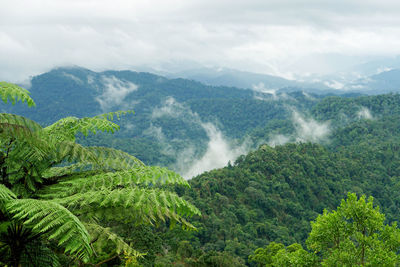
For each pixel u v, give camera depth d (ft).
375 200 347.56
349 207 37.19
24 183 14.79
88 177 15.02
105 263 50.14
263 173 359.05
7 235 13.41
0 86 14.46
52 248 15.53
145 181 13.92
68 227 10.06
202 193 282.97
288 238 248.32
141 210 14.24
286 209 316.40
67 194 13.83
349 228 37.40
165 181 14.02
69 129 17.13
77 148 16.15
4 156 14.38
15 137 13.57
